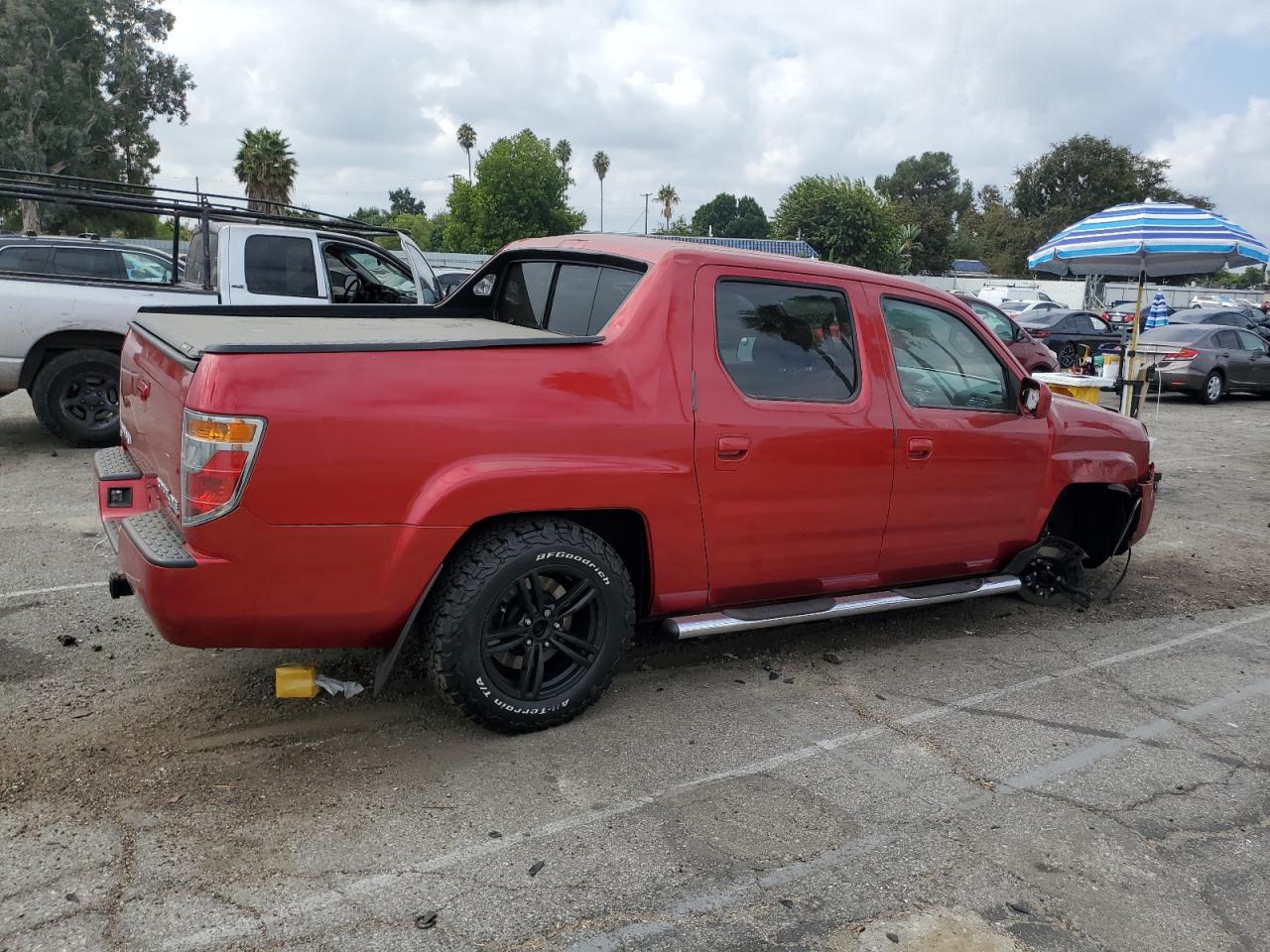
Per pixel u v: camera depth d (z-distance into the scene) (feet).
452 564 11.16
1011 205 292.81
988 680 14.43
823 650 15.44
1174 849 10.08
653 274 12.31
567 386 11.39
